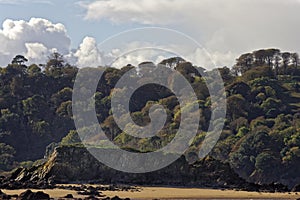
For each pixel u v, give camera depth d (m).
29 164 130.50
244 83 162.25
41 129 147.50
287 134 130.88
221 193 74.31
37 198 61.53
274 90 165.25
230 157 125.31
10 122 146.00
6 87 164.50
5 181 78.75
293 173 120.25
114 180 82.12
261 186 82.44
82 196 64.50
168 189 76.56
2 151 135.75
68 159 82.75
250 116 150.50
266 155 120.25
